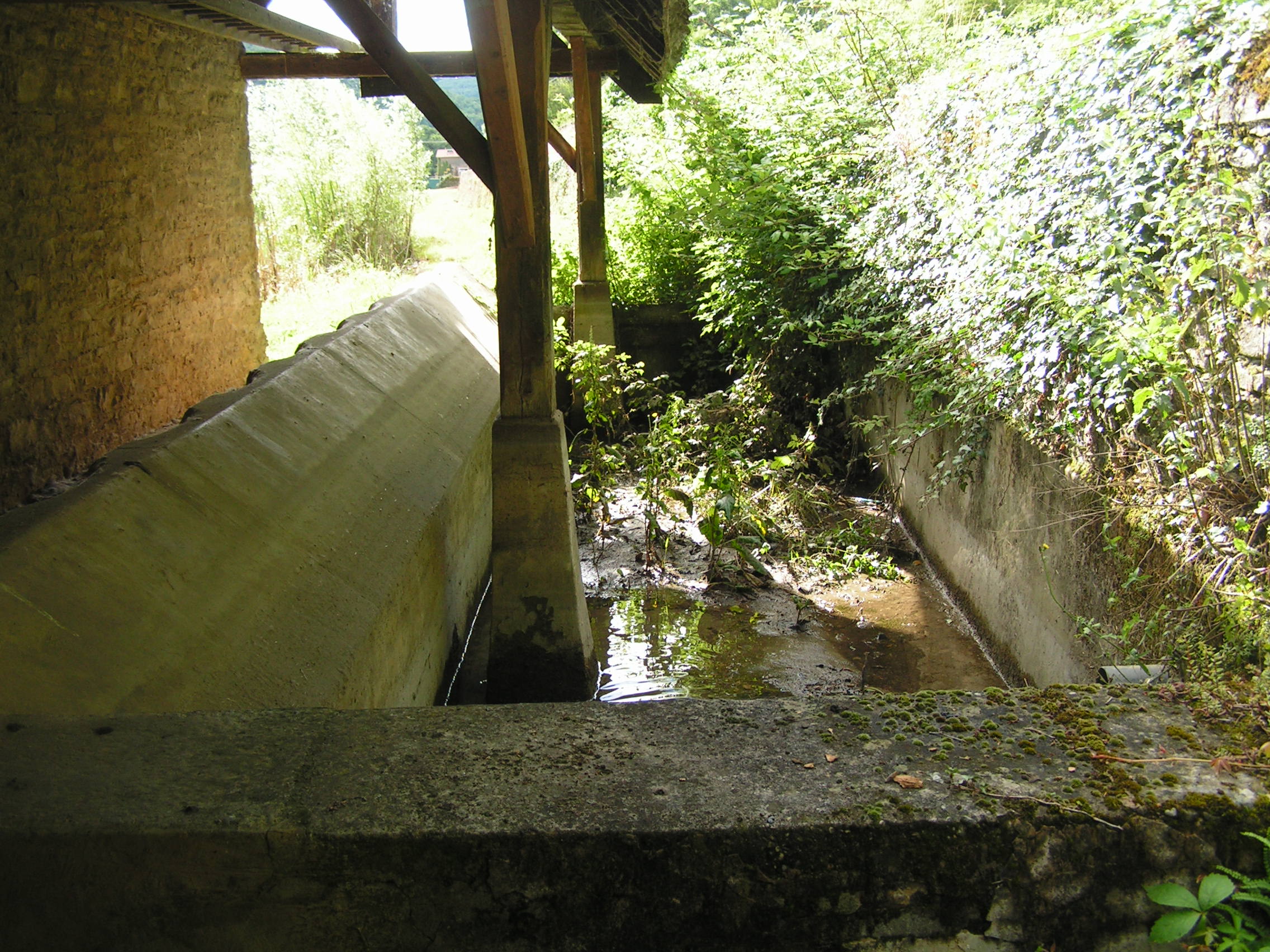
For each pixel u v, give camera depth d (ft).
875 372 20.97
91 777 6.53
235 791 6.39
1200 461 11.16
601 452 26.50
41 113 17.79
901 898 6.19
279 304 39.91
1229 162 11.35
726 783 6.48
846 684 16.99
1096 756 6.71
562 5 21.29
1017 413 16.12
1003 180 16.90
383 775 6.57
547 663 15.85
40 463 17.85
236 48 26.81
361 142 50.11
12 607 8.91
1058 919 6.25
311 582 12.89
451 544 18.57
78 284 19.01
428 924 6.16
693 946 6.22
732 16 41.22
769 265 28.48
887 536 23.81
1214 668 9.29
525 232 14.97
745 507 23.38
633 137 39.22
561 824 6.07
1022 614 16.25
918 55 28.40
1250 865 6.19
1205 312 11.46
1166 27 12.53
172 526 11.60
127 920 6.14
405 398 20.45
